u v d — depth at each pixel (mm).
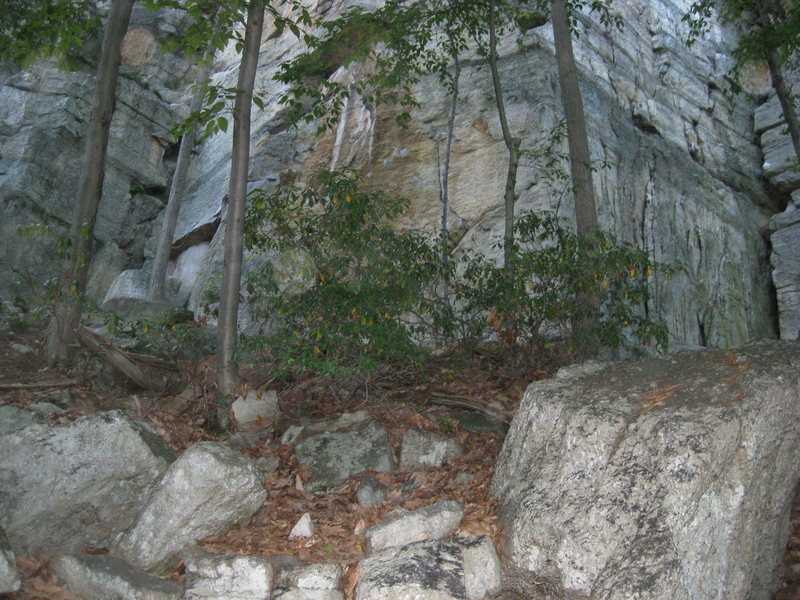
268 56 16156
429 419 6508
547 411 4852
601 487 4172
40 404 6242
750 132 17578
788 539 4988
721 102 17156
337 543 4734
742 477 4078
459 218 11625
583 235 7723
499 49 12977
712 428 4035
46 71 14242
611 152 13016
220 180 14391
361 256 7328
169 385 7461
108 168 14266
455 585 4074
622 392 4770
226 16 6840
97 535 4824
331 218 7504
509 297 7004
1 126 13500
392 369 7277
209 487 4625
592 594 3865
